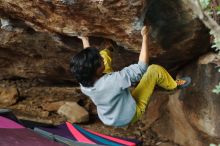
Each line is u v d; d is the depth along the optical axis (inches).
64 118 313.4
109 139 172.6
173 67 236.2
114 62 236.4
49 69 291.3
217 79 209.3
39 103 328.8
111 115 154.1
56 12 177.0
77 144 157.9
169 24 175.9
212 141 228.4
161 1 164.6
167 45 193.3
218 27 134.9
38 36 235.1
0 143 131.4
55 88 330.0
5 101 328.8
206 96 217.8
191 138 244.8
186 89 233.3
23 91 335.3
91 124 314.0
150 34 179.3
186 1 162.6
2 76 325.1
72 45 226.2
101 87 149.7
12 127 154.5
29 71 303.1
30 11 185.3
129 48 200.4
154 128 283.3
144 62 153.1
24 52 273.1
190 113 234.1
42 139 144.2
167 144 263.7
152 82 162.2
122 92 151.2
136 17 164.4
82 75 148.1
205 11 135.6
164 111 272.2
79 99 327.9
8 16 203.3
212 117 218.2
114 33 185.0
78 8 168.1
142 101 159.9
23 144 133.9
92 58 146.2
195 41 191.5
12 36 242.4
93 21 177.5
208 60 210.2
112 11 163.2
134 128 298.0
